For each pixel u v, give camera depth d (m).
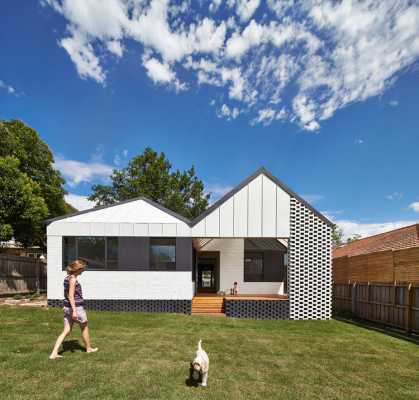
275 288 14.23
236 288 14.08
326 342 7.45
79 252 11.25
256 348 6.57
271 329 8.88
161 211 11.39
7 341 6.17
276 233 11.31
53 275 11.08
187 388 4.18
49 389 3.93
